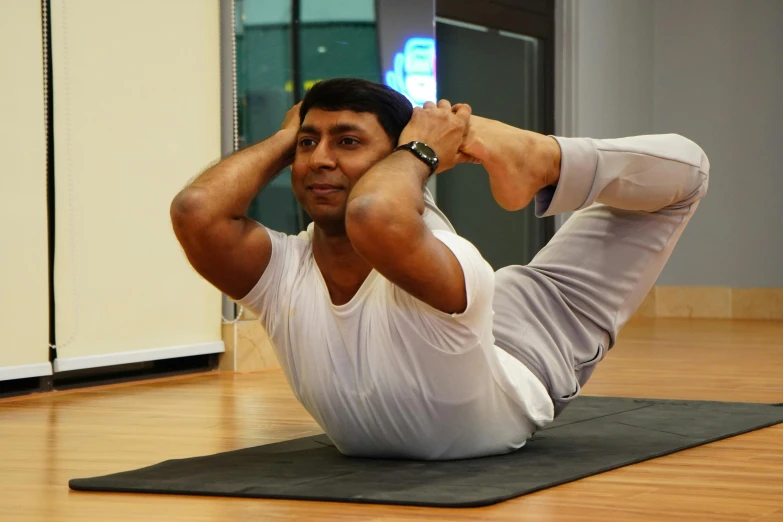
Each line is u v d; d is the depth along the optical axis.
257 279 2.30
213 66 4.88
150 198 4.57
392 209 1.98
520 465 2.34
